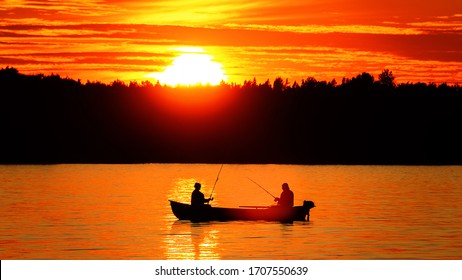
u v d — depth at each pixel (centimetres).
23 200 8825
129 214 7181
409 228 6150
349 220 6712
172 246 5238
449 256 4872
